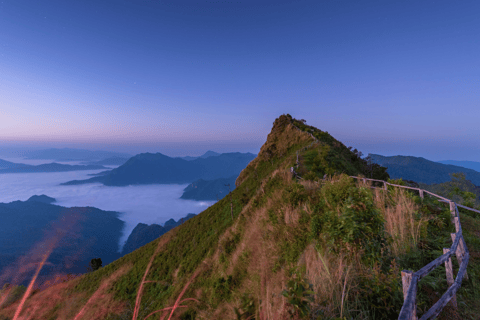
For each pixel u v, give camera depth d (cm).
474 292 439
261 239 1047
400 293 414
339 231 524
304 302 378
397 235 609
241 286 865
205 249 2762
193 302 1047
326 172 2045
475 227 793
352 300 422
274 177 2052
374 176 3066
